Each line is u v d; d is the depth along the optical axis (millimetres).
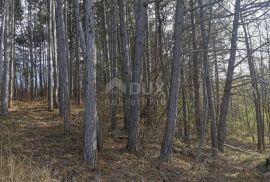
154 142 13336
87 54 9430
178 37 11070
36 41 35281
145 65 16141
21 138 12070
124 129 14477
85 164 9492
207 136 17219
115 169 9719
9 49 22688
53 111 19219
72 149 10938
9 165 7738
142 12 11289
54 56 20188
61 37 13477
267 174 12352
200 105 16266
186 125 15539
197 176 10719
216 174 11383
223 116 15062
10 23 23453
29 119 16328
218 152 14508
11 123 14961
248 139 24328
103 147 11633
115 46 16859
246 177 11641
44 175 8023
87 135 9602
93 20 9414
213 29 16250
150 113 14195
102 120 13055
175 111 11250
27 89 34375
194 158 12820
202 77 15461
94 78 9539
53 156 10031
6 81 17281
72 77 26984
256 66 20922
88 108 9562
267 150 20172
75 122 15828
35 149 10664
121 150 11469
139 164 10523
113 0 16984
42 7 28688
